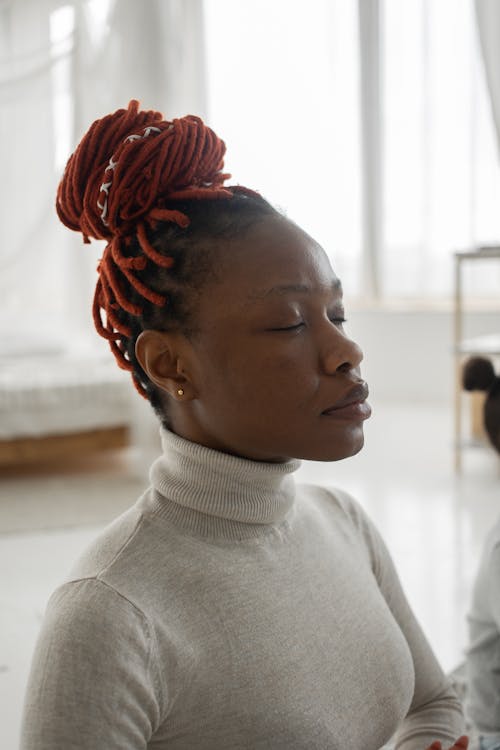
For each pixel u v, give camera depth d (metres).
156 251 0.60
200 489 0.61
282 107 5.16
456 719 0.82
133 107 0.62
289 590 0.63
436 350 5.09
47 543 2.70
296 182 5.20
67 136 3.80
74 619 0.54
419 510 3.00
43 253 3.94
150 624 0.55
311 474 3.56
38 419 3.36
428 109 4.88
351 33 5.01
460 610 2.13
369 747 0.64
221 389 0.59
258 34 5.11
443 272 5.03
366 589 0.70
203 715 0.57
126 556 0.58
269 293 0.58
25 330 3.97
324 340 0.59
